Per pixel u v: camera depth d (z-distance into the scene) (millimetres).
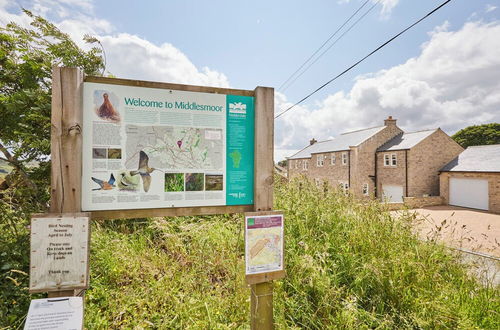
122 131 1782
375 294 2537
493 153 18062
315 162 29250
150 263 2857
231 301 2381
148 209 1834
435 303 2320
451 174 19156
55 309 1555
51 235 1582
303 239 3195
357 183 22969
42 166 3355
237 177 2084
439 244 3582
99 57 3969
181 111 1927
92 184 1714
